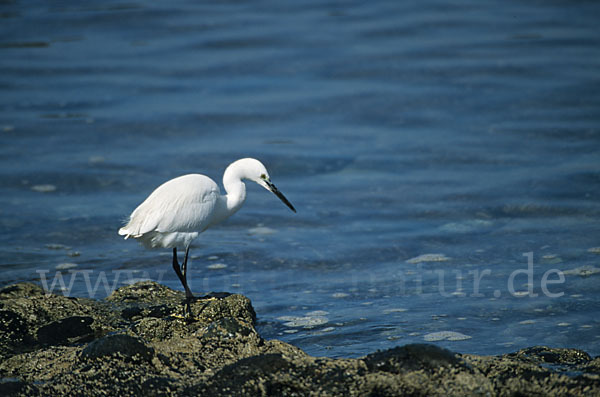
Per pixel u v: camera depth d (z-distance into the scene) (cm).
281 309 1061
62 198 1555
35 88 2228
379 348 917
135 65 2394
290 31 2655
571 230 1322
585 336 935
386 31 2617
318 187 1602
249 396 703
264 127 1938
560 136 1777
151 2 3109
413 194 1538
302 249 1310
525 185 1534
